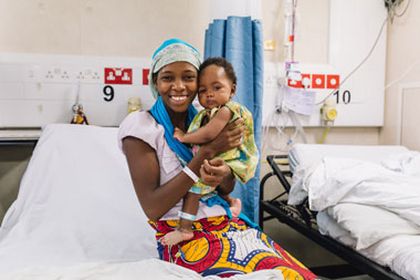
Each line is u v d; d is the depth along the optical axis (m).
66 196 1.46
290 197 1.70
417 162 1.58
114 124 2.04
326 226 1.44
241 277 0.82
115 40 2.05
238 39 1.87
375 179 1.36
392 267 1.14
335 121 2.38
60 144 1.65
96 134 1.73
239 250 0.95
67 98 1.97
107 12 2.02
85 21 2.00
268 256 0.94
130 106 2.00
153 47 2.10
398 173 1.46
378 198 1.30
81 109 1.95
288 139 2.34
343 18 2.35
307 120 2.33
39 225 1.31
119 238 1.29
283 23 2.28
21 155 1.98
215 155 0.99
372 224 1.23
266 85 2.23
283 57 2.28
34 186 1.50
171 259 1.00
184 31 2.14
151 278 0.89
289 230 2.35
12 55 1.89
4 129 1.92
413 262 1.06
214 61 1.03
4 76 1.88
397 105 2.36
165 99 1.00
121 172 1.59
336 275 2.20
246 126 1.04
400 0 2.30
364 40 2.40
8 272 0.94
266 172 2.28
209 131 0.94
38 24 1.94
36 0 1.93
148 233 1.35
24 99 1.91
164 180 1.00
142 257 1.17
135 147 0.97
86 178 1.54
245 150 1.04
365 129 2.52
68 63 1.96
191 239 0.99
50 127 1.74
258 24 1.91
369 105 2.44
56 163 1.58
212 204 1.05
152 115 1.04
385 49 2.44
